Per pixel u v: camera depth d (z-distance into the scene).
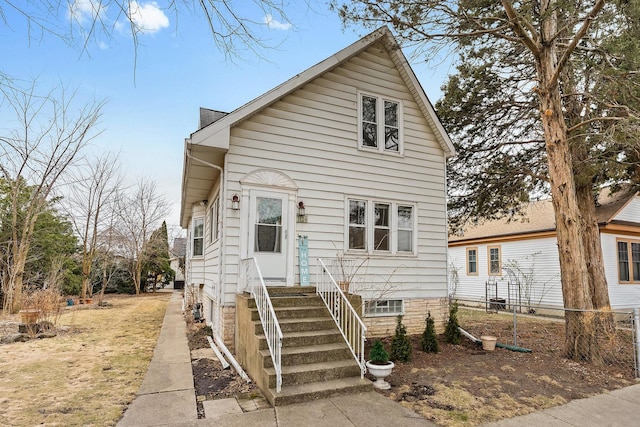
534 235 15.09
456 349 7.74
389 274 8.88
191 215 15.16
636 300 14.41
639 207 15.28
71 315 12.92
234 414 4.25
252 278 6.39
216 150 7.26
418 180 9.55
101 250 19.09
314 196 8.20
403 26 7.21
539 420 4.27
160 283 31.94
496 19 7.08
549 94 7.54
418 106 9.79
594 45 7.33
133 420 4.05
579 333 6.95
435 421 4.17
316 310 6.37
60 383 5.27
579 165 9.24
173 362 6.42
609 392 5.28
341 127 8.66
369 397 4.84
